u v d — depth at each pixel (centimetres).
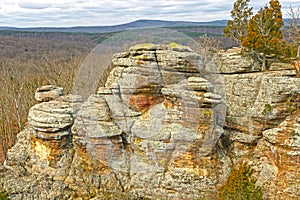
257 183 1223
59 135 1197
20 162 1294
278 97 1320
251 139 1332
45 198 1055
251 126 1345
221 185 947
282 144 1211
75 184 1066
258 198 938
